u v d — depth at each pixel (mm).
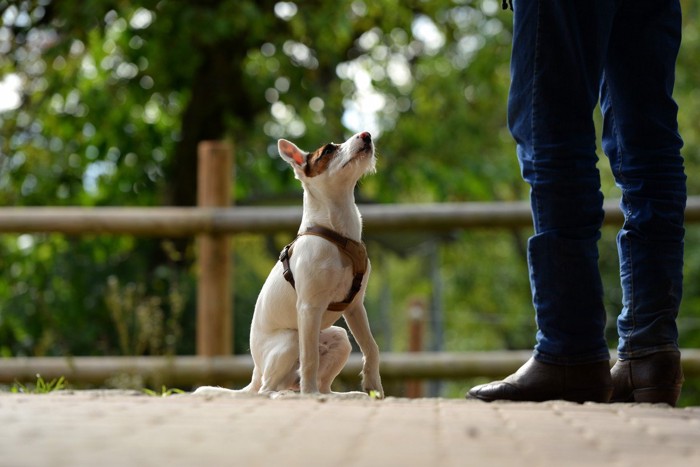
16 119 11836
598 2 3465
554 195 3436
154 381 6656
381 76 14719
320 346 4105
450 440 2428
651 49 3645
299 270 3914
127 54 11680
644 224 3609
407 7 13555
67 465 2021
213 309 6875
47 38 11242
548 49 3430
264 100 11633
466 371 6785
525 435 2523
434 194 14070
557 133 3436
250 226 6820
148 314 7055
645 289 3615
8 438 2346
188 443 2322
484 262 21891
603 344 3477
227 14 10250
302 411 2900
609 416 2916
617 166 3746
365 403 3176
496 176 14336
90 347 9750
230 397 3311
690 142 18688
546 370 3457
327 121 12750
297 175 4062
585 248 3447
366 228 6805
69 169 12281
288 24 11648
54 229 6867
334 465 2080
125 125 12453
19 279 11133
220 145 6996
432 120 15234
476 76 15445
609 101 3787
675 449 2379
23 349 9945
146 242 10539
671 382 3596
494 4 16078
